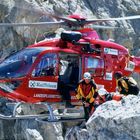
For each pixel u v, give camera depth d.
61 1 47.53
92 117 14.77
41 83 24.08
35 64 24.03
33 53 24.36
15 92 23.70
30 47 25.02
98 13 49.94
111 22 48.91
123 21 49.97
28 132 38.19
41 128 38.72
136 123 13.46
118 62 26.56
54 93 24.33
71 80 24.72
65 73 24.80
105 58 25.92
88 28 25.86
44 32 43.59
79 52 25.00
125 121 13.64
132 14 52.47
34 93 23.95
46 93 24.19
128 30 49.50
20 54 24.61
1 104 40.78
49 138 38.56
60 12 46.31
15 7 44.06
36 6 44.19
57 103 24.53
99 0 51.19
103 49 25.89
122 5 52.56
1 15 44.28
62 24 24.95
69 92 24.44
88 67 25.19
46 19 43.31
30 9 25.78
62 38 24.77
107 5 51.47
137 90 21.80
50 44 25.00
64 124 39.53
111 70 26.22
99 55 25.73
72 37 24.48
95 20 25.08
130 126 13.56
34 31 43.59
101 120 14.18
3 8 44.16
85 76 21.09
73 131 16.44
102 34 48.16
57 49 24.56
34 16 43.50
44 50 24.34
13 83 23.80
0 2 44.22
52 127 38.56
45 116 23.38
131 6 52.72
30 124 38.88
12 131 39.97
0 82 23.83
